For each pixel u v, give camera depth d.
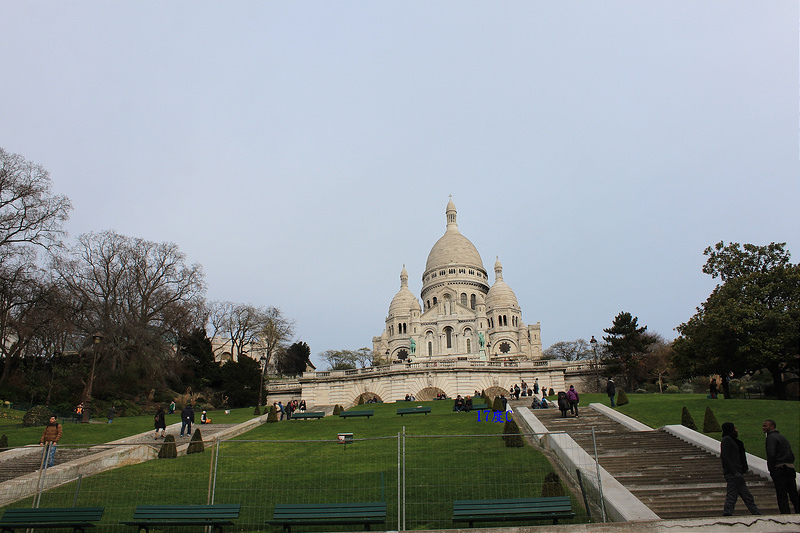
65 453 31.50
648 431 32.00
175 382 75.50
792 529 14.62
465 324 134.88
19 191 56.66
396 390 76.50
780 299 51.16
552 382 78.12
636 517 18.64
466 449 30.38
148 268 77.31
